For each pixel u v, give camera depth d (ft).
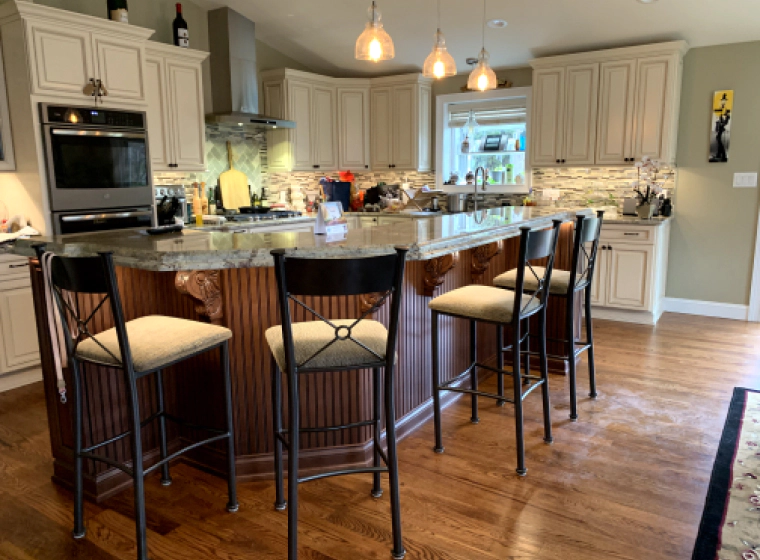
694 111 15.69
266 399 7.71
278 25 16.78
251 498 7.34
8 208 12.39
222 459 7.89
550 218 10.76
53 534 6.69
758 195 15.21
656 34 14.89
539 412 9.87
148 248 6.50
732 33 14.48
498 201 18.95
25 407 10.57
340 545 6.35
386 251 6.73
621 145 15.67
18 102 11.51
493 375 11.92
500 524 6.68
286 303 5.44
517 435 7.73
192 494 7.49
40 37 11.24
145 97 13.30
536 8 14.20
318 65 19.48
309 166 18.71
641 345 13.58
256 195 18.63
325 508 7.09
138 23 14.51
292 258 5.27
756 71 14.78
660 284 16.22
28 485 7.84
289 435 5.71
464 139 19.67
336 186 20.45
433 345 8.24
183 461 8.31
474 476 7.78
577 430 9.12
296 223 17.01
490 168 19.34
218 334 6.59
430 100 19.54
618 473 7.78
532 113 16.97
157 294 8.02
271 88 17.99
